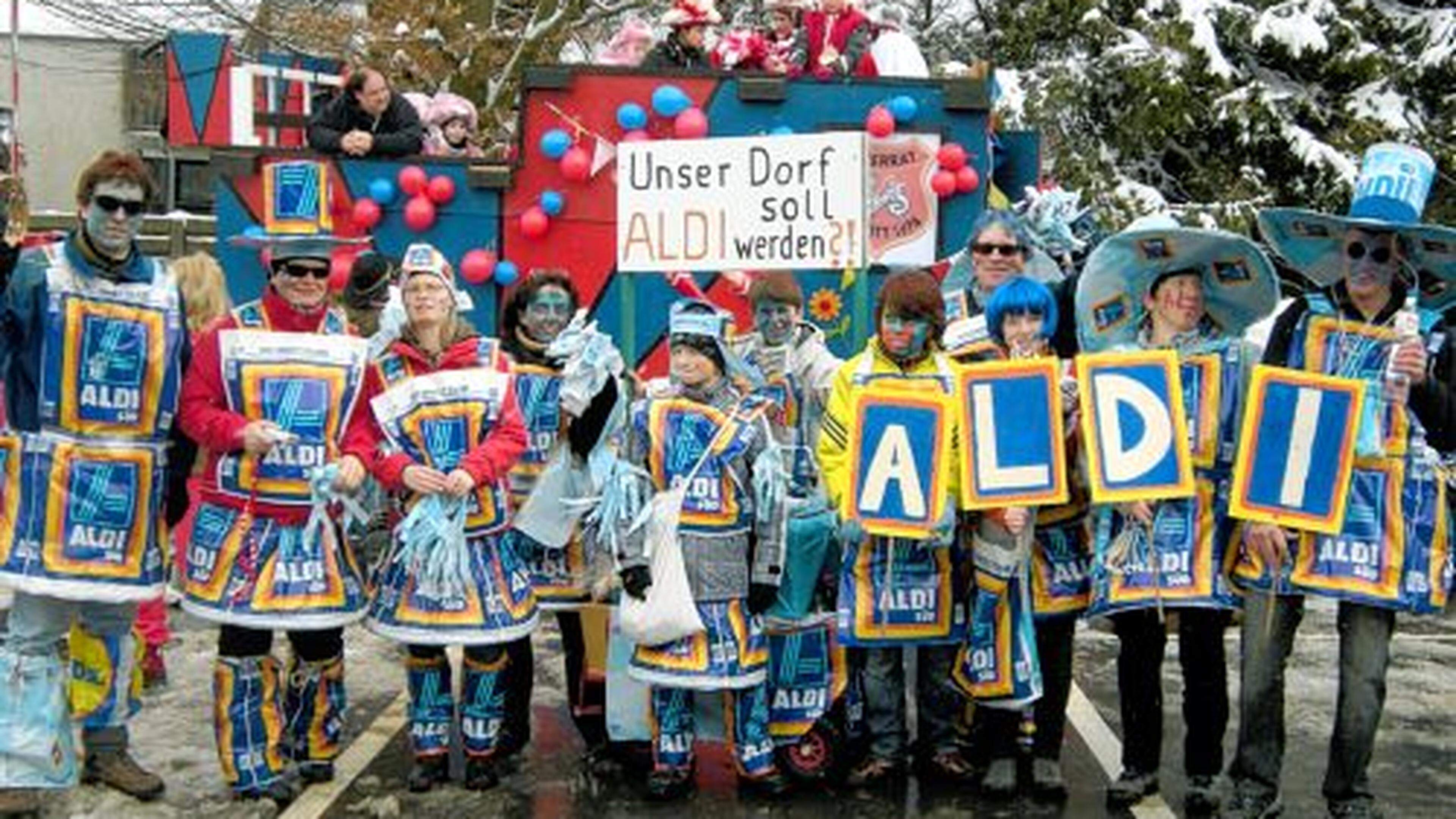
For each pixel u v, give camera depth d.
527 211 8.62
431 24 16.77
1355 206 4.86
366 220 8.63
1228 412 4.96
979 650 5.07
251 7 18.75
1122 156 15.77
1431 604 4.78
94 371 4.91
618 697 5.31
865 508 5.05
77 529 4.90
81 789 5.26
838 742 5.34
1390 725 6.23
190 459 5.20
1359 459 4.81
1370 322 4.88
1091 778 5.50
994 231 5.55
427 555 5.03
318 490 4.94
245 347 5.00
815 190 5.66
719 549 5.07
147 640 6.50
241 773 5.10
